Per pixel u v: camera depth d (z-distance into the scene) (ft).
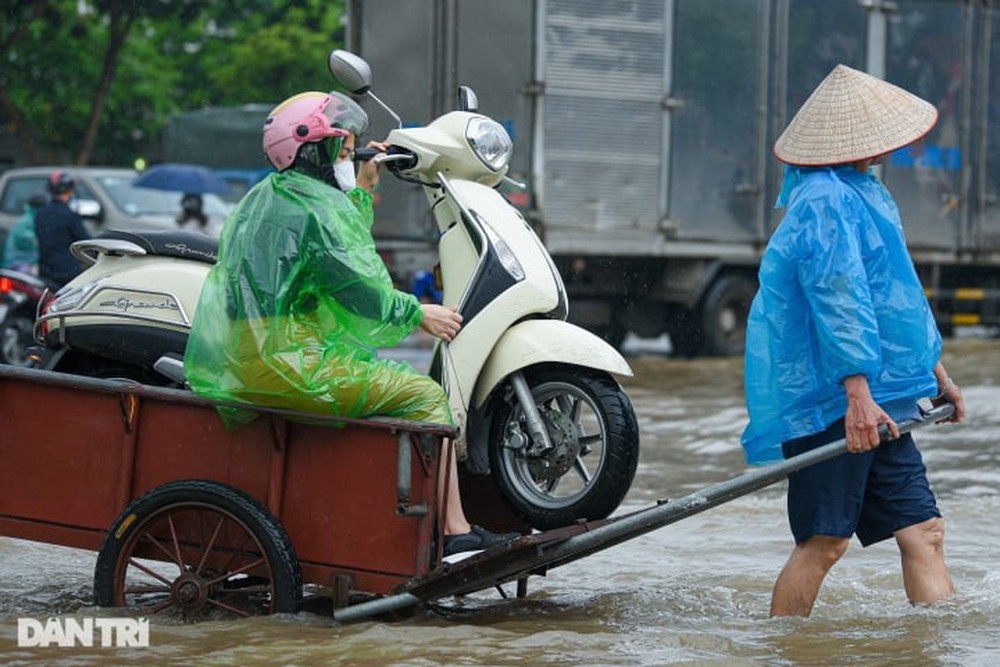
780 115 176.04
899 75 184.96
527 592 65.10
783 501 85.51
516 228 60.18
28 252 179.42
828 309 55.62
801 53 176.86
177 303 62.18
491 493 62.44
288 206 56.39
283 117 57.26
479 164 60.95
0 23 312.71
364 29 160.86
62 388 58.75
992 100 194.59
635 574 68.44
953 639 55.21
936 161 191.01
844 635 56.08
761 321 57.62
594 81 164.04
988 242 196.03
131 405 57.88
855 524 57.93
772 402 57.26
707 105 171.42
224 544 57.36
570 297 174.29
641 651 53.98
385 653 53.31
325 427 56.39
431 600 57.88
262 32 348.59
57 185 147.33
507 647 54.34
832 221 56.39
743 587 65.82
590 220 165.17
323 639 54.85
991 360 176.35
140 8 307.37
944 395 61.16
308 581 56.85
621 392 58.23
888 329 57.26
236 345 55.77
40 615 59.00
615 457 57.26
